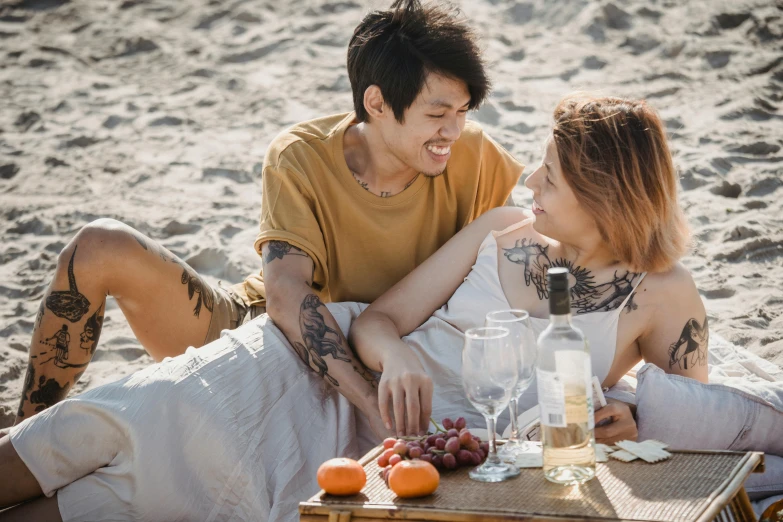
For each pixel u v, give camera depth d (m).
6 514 2.20
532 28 7.18
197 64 7.09
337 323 2.57
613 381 2.46
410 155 2.69
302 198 2.71
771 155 5.16
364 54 2.66
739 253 4.13
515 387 1.82
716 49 6.54
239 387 2.28
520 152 5.27
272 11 7.87
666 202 2.32
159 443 2.16
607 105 2.33
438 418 2.40
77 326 2.62
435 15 2.61
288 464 2.24
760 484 2.26
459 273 2.61
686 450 1.82
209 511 2.20
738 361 2.76
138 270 2.67
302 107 6.24
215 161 5.57
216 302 2.88
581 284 2.43
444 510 1.62
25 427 2.21
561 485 1.70
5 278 4.33
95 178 5.46
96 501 2.18
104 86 6.85
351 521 1.68
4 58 7.31
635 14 7.09
